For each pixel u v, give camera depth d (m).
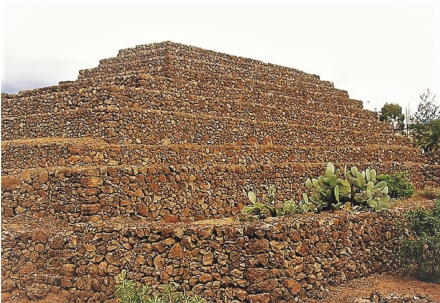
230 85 28.98
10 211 16.19
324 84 38.66
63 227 14.80
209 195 19.53
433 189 26.52
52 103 22.50
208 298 12.16
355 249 14.22
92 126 19.89
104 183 16.02
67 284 13.05
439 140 37.44
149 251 12.67
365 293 12.95
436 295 12.88
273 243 12.23
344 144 32.41
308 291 12.70
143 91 21.67
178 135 21.89
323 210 15.70
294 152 26.27
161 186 17.75
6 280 13.38
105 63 30.47
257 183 21.75
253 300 11.82
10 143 19.83
